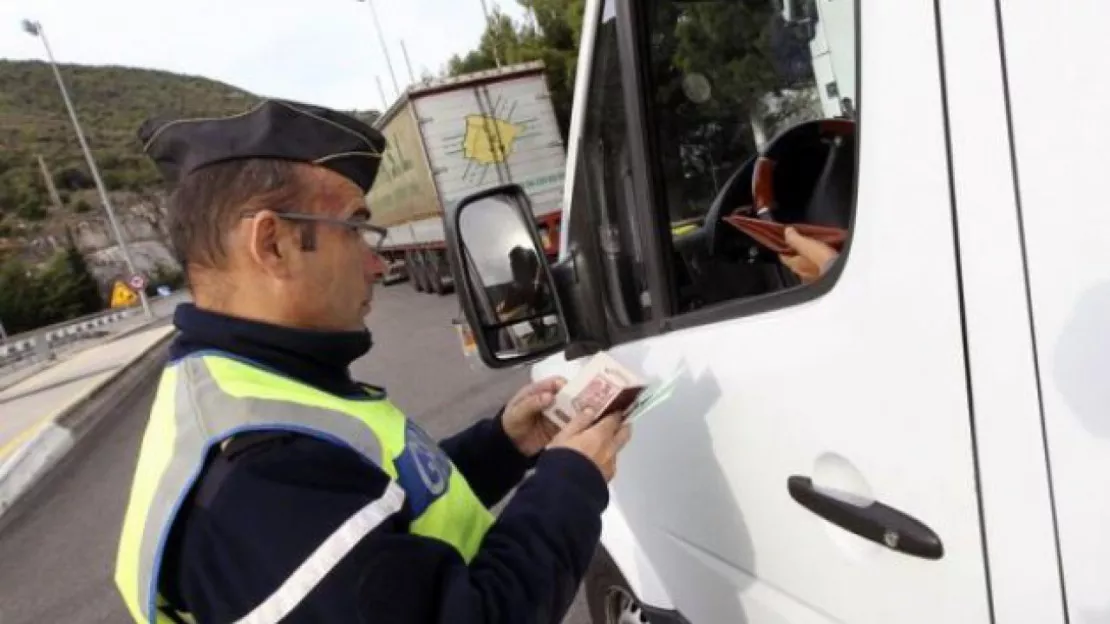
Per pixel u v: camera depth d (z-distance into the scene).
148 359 16.34
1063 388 0.71
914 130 0.80
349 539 0.87
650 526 1.71
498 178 13.12
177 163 1.07
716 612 1.50
